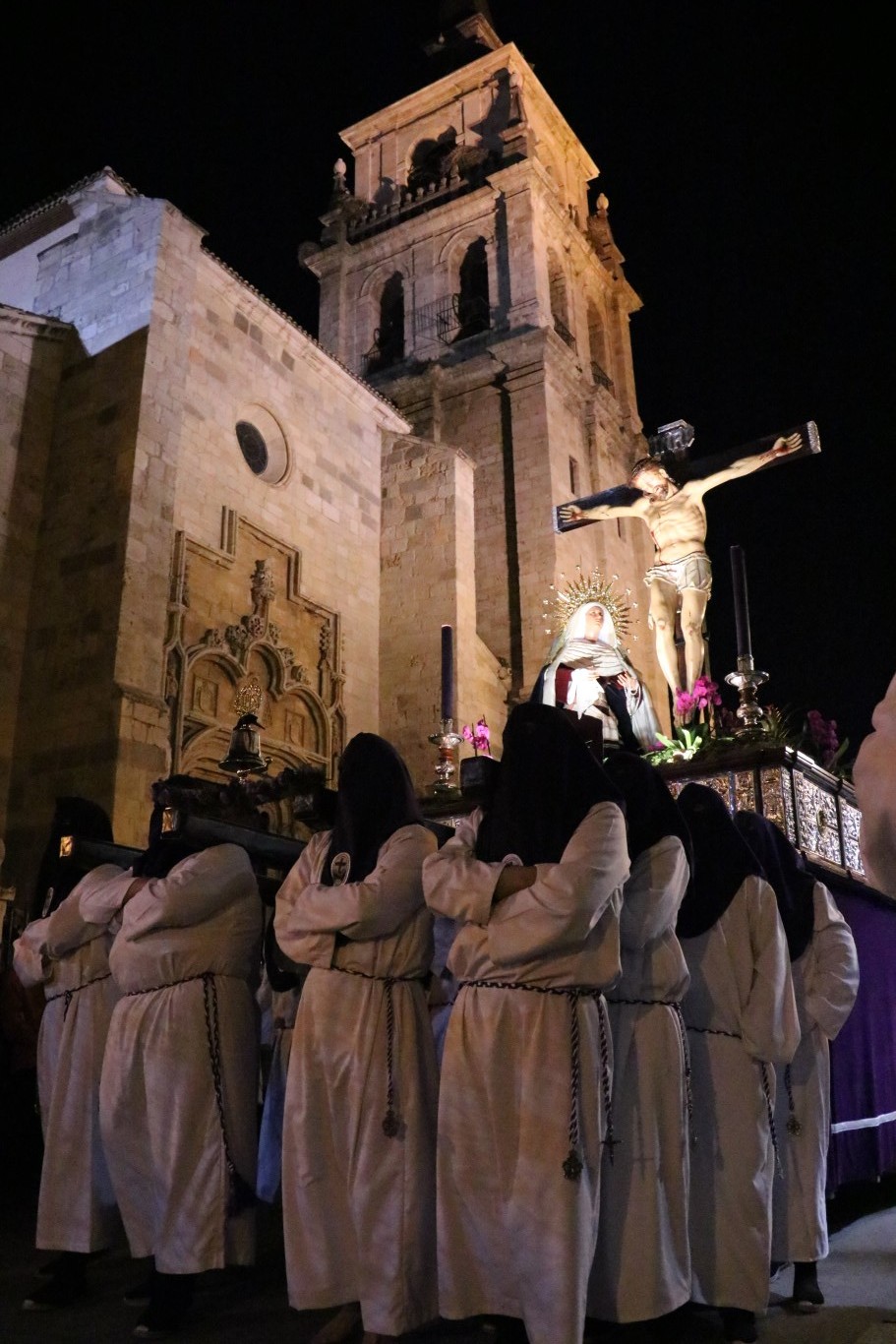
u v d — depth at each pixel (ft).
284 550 65.00
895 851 8.77
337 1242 14.02
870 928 24.34
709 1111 15.74
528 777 14.28
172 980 16.21
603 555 94.58
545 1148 12.67
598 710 30.17
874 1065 22.89
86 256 59.77
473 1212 13.00
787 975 16.40
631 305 114.93
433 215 103.14
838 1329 15.26
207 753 55.67
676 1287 13.73
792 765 25.55
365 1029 14.40
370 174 113.91
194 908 16.21
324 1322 15.31
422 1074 14.52
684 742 29.99
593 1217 12.69
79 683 50.72
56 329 57.77
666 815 15.62
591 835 13.35
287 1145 14.47
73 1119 17.11
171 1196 15.16
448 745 32.37
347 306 105.81
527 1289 12.34
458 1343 14.70
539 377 91.45
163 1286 14.92
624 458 104.22
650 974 14.89
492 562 88.69
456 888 13.60
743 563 29.19
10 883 48.78
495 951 13.34
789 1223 16.63
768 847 18.40
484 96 109.29
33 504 55.36
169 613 54.80
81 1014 17.89
